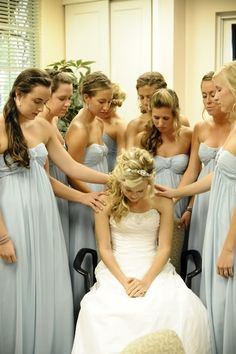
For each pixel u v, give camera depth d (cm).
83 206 273
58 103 254
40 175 232
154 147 286
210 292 236
